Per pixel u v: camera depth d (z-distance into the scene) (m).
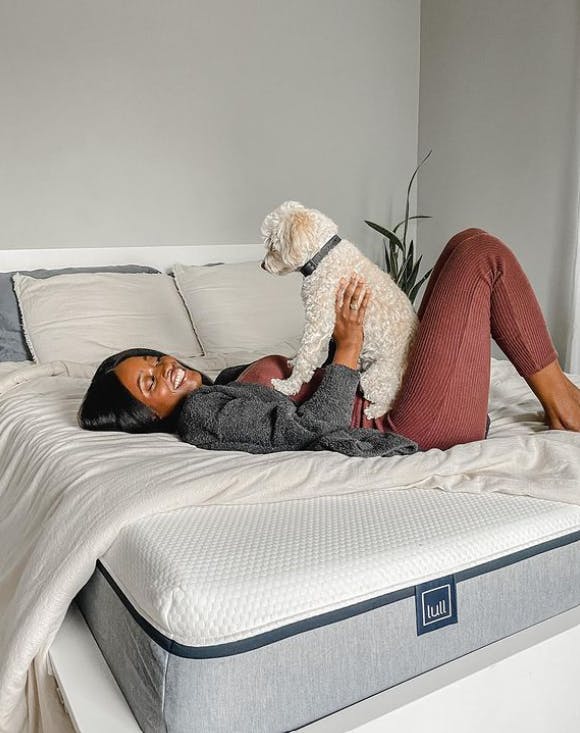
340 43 3.67
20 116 2.97
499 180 3.59
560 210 3.30
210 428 1.60
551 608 1.31
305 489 1.33
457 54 3.72
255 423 1.57
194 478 1.33
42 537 1.35
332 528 1.22
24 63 2.95
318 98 3.66
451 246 1.65
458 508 1.31
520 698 1.23
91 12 3.03
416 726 1.11
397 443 1.51
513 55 3.43
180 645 1.00
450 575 1.17
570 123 3.21
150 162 3.26
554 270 3.36
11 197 3.01
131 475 1.39
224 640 0.99
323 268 1.61
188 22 3.24
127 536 1.21
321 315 1.62
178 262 3.26
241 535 1.19
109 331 2.62
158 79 3.21
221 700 1.00
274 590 1.04
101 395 1.74
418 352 1.58
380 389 1.64
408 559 1.14
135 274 2.91
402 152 3.99
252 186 3.54
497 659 1.19
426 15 3.88
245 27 3.38
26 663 1.22
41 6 2.94
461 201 3.81
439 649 1.18
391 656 1.13
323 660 1.06
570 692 1.30
